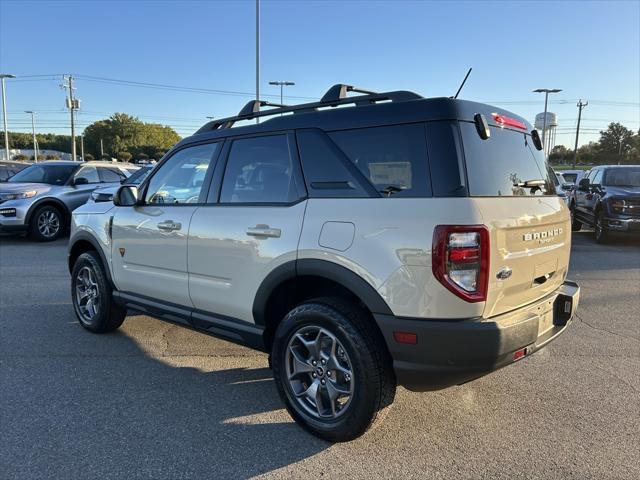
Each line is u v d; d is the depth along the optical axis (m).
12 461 2.82
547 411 3.47
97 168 12.73
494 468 2.80
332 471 2.77
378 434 3.16
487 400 3.64
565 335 5.07
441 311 2.61
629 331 5.20
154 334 5.05
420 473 2.76
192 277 3.83
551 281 3.40
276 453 2.94
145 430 3.18
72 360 4.33
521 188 3.15
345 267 2.88
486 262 2.62
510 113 3.35
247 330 3.49
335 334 2.95
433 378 2.70
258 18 23.11
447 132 2.73
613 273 8.23
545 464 2.84
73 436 3.09
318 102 3.35
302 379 3.24
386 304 2.74
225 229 3.54
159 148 111.56
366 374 2.84
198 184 3.91
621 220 11.13
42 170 12.25
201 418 3.34
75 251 5.29
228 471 2.76
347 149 3.05
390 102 2.96
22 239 12.02
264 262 3.28
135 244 4.34
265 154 3.46
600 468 2.80
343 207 2.96
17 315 5.61
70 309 5.86
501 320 2.74
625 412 3.46
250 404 3.56
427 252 2.61
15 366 4.18
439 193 2.67
